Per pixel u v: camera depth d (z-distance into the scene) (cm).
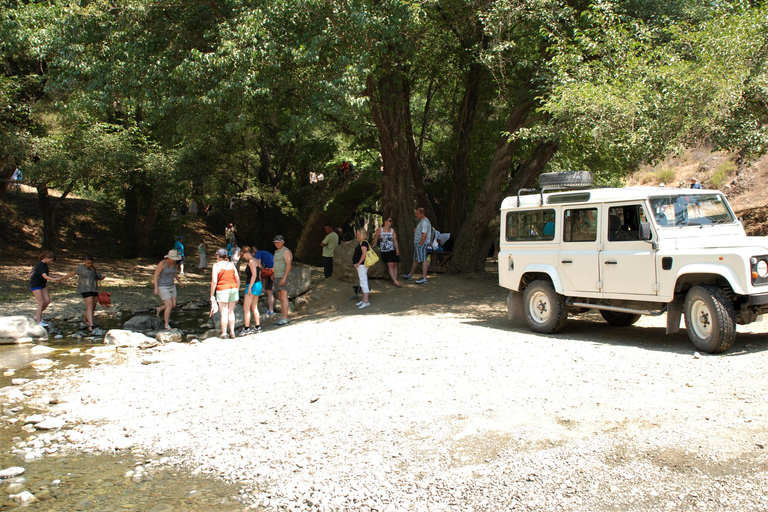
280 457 504
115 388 765
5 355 1044
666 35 1289
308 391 678
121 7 1365
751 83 1137
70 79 1407
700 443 443
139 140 2694
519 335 913
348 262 1608
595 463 433
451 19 1694
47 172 2259
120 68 1330
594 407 539
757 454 419
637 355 714
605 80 1194
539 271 933
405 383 671
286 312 1331
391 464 467
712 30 1148
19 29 1450
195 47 1342
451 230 2203
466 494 412
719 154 2984
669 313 770
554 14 1377
